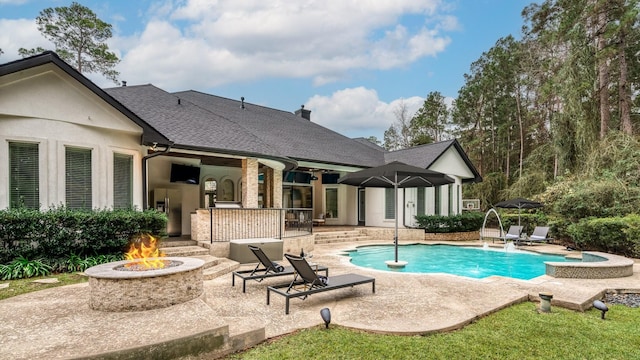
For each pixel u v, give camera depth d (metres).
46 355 3.98
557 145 22.69
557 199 20.42
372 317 6.29
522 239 18.27
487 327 5.94
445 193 24.47
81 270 9.23
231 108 23.30
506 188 31.14
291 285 7.32
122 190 11.78
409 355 4.79
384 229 21.55
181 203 15.99
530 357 4.80
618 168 18.17
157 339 4.42
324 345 5.08
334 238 19.48
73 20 30.39
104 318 5.28
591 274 9.66
